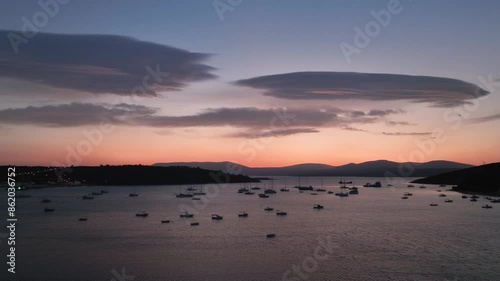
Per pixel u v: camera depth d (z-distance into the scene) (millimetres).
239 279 57938
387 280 57656
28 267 64188
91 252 74312
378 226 107125
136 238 88688
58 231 98250
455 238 88188
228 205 172625
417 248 77125
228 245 80625
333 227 105188
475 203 181375
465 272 61281
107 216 129125
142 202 184125
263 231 98500
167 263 66188
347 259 68625
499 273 60844
